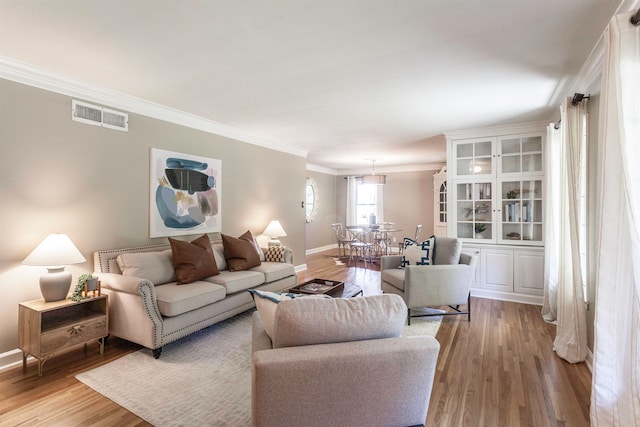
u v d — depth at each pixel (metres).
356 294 3.53
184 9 1.86
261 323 1.92
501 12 1.88
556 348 2.83
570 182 2.76
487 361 2.68
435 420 1.94
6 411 2.01
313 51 2.37
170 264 3.40
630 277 1.64
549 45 2.27
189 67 2.64
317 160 7.91
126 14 1.91
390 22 1.99
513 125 4.39
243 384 2.33
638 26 1.53
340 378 1.33
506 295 4.44
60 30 2.09
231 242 4.05
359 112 3.88
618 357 1.70
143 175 3.59
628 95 1.55
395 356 1.38
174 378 2.40
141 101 3.47
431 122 4.31
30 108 2.69
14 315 2.62
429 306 3.57
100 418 1.95
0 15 1.91
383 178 7.54
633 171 1.52
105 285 2.92
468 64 2.57
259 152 5.31
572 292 2.73
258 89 3.13
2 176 2.55
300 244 6.39
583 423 1.91
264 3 1.80
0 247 2.55
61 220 2.91
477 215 4.70
